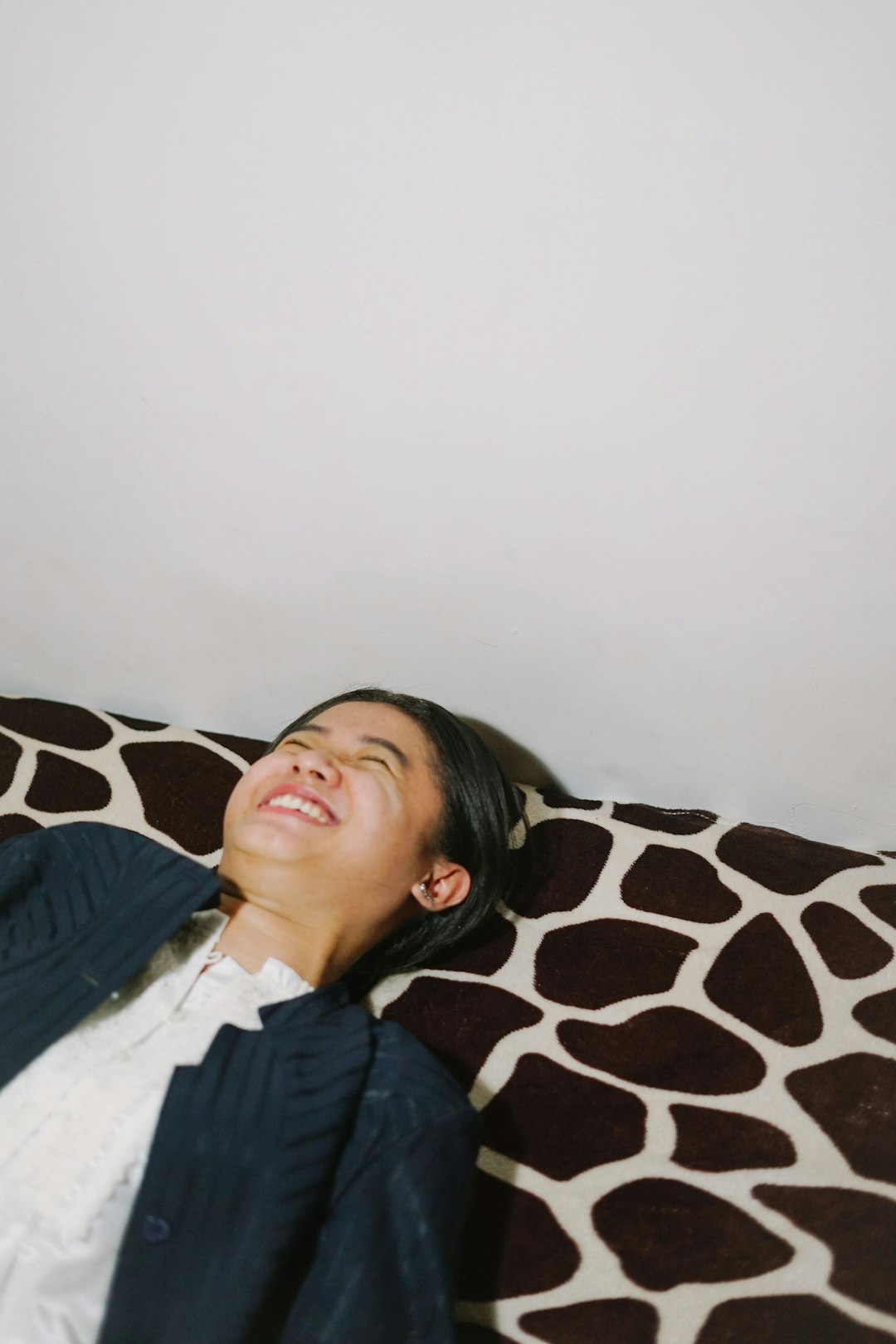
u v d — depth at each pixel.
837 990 1.30
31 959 1.14
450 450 1.41
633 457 1.35
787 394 1.27
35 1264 0.99
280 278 1.36
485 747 1.43
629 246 1.24
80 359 1.47
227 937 1.25
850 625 1.39
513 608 1.50
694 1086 1.24
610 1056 1.26
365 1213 1.05
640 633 1.47
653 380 1.30
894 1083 1.22
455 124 1.23
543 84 1.19
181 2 1.23
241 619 1.62
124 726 1.64
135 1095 1.06
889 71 1.09
